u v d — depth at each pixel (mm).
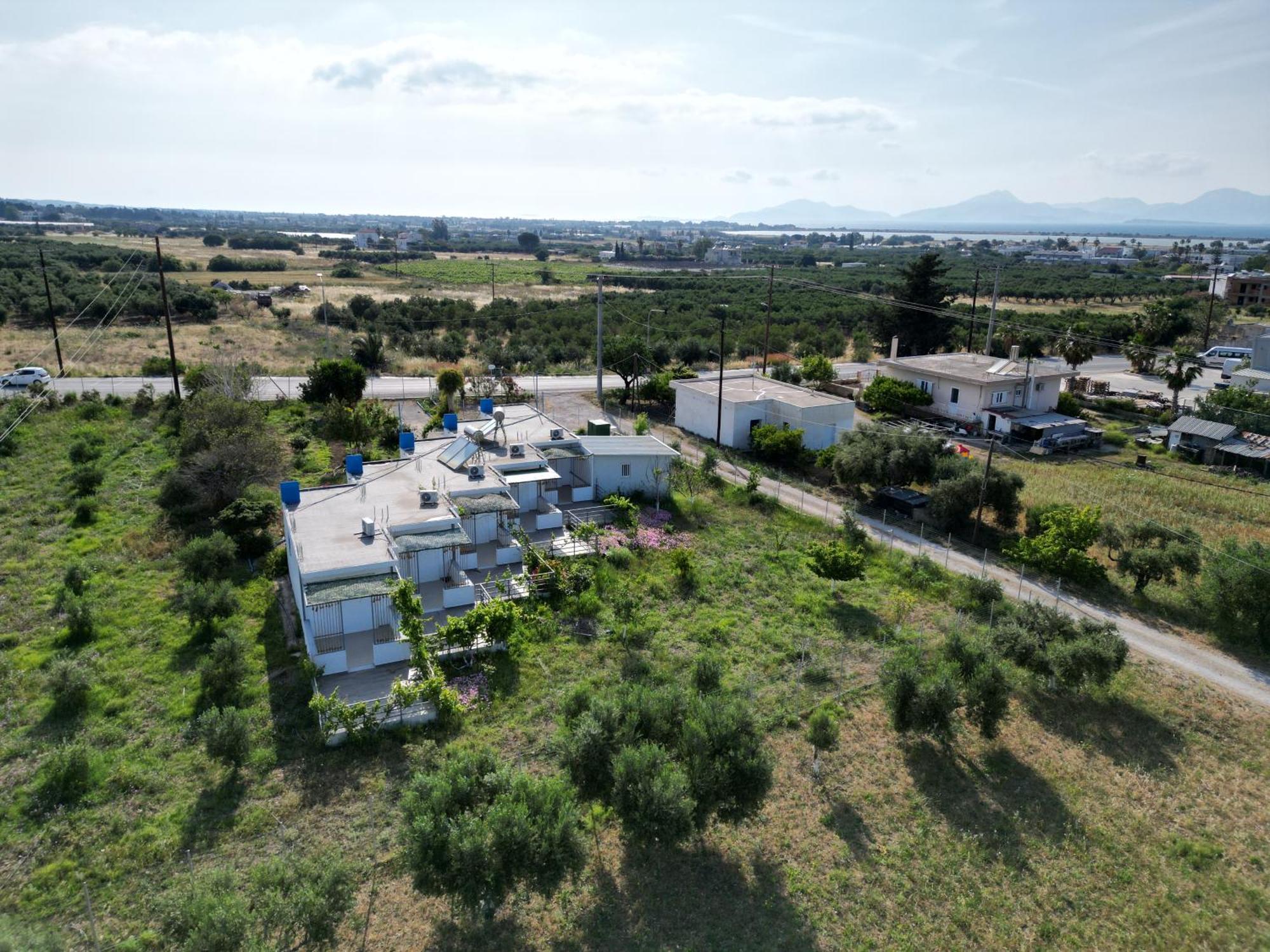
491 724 23812
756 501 44000
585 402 63969
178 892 16516
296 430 50688
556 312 107812
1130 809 21547
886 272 186500
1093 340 77688
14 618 28406
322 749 22312
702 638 29328
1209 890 18922
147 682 25141
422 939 16688
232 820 19578
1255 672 28469
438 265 195875
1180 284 167625
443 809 17188
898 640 29812
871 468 44344
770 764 19641
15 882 17672
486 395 60500
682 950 16688
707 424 56469
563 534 36969
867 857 19484
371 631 27859
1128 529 36500
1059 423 56344
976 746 24156
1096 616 32250
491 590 30844
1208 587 31375
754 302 126438
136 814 19750
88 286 98625
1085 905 18359
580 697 22406
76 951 15922
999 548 38719
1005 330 85188
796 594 33250
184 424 44156
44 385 54969
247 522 33781
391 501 32969
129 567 32438
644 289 150250
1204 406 58375
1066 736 24719
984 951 17047
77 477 39000
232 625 28281
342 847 18969
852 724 24953
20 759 21469
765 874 18906
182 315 93000
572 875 17922
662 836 17953
